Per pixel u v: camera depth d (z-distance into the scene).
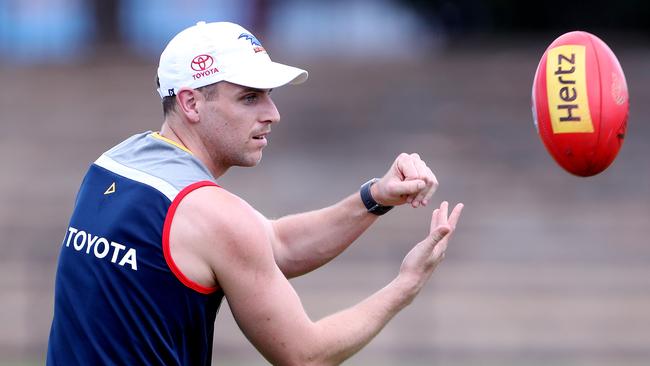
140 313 10.41
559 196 46.16
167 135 11.22
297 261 13.02
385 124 56.81
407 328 35.25
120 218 10.52
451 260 40.19
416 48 82.81
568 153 11.05
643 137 51.84
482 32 82.19
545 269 39.28
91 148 54.28
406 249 40.38
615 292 37.34
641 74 59.94
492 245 41.34
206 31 10.95
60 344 10.81
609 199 45.72
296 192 46.88
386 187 12.21
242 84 10.73
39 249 41.62
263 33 86.31
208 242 10.30
